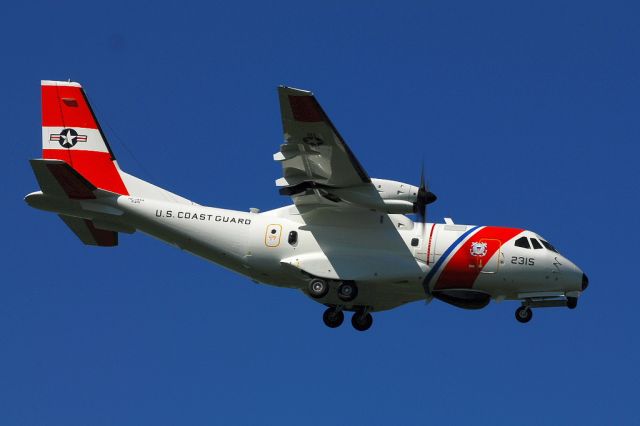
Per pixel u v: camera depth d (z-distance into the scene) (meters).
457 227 88.62
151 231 90.25
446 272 87.56
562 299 89.06
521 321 90.25
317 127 78.19
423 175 84.56
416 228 88.25
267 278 90.25
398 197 84.25
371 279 87.31
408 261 87.56
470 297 88.75
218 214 89.88
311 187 84.88
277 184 85.00
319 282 88.12
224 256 89.69
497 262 87.12
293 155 81.56
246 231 89.12
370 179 83.75
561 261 87.44
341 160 81.38
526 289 88.12
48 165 85.56
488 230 88.31
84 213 89.62
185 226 89.56
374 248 87.88
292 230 88.75
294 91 75.19
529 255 87.19
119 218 89.94
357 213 88.38
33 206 89.00
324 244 88.12
